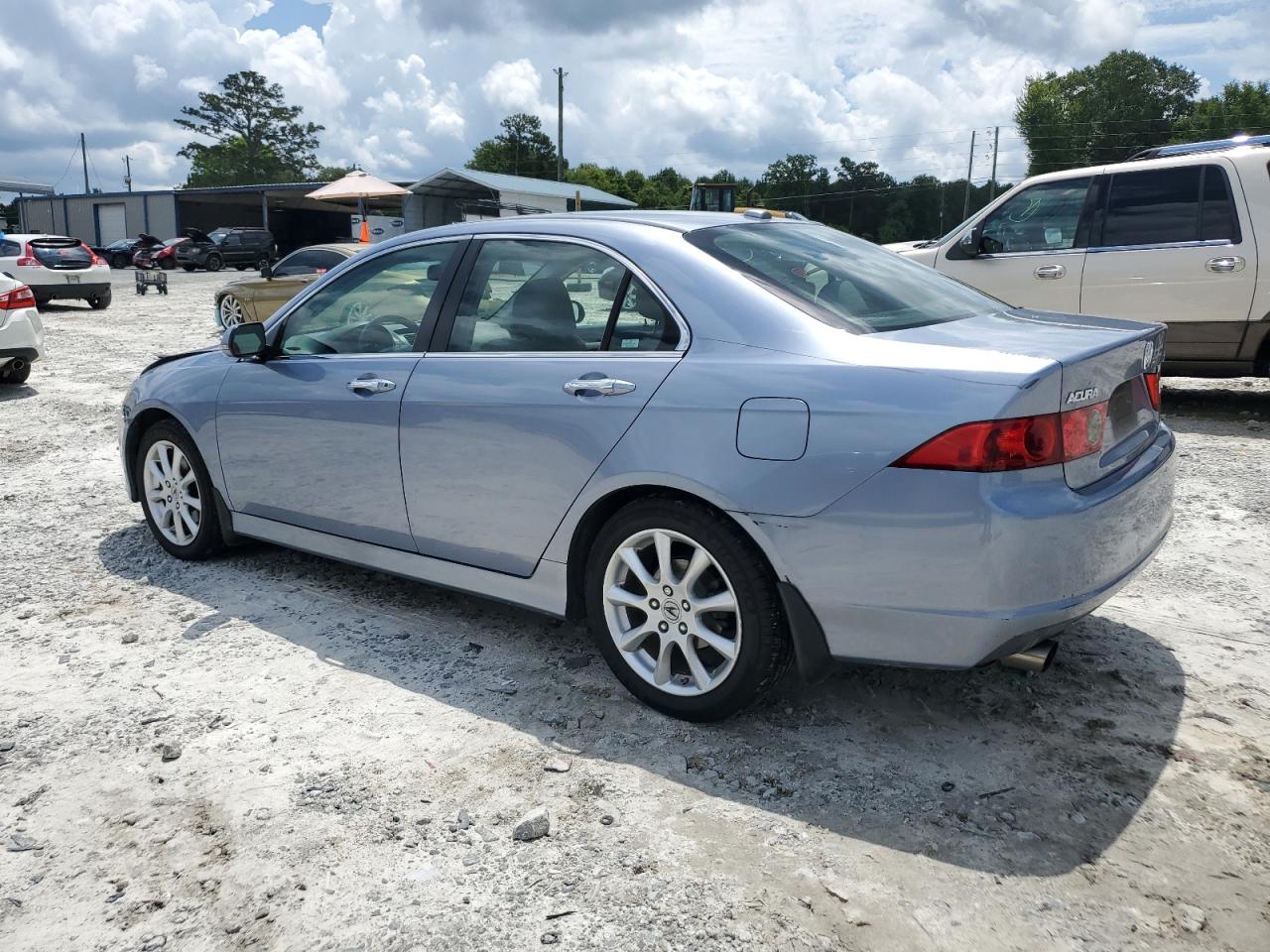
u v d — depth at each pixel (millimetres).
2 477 6531
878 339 2834
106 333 15328
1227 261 7184
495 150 99438
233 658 3662
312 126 106875
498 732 3109
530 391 3268
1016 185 8102
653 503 3004
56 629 3959
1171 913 2244
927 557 2598
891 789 2754
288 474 4125
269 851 2529
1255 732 3021
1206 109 85688
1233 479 5965
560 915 2279
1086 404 2695
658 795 2750
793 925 2230
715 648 2986
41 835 2611
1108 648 3631
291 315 4246
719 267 3115
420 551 3742
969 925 2219
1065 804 2670
